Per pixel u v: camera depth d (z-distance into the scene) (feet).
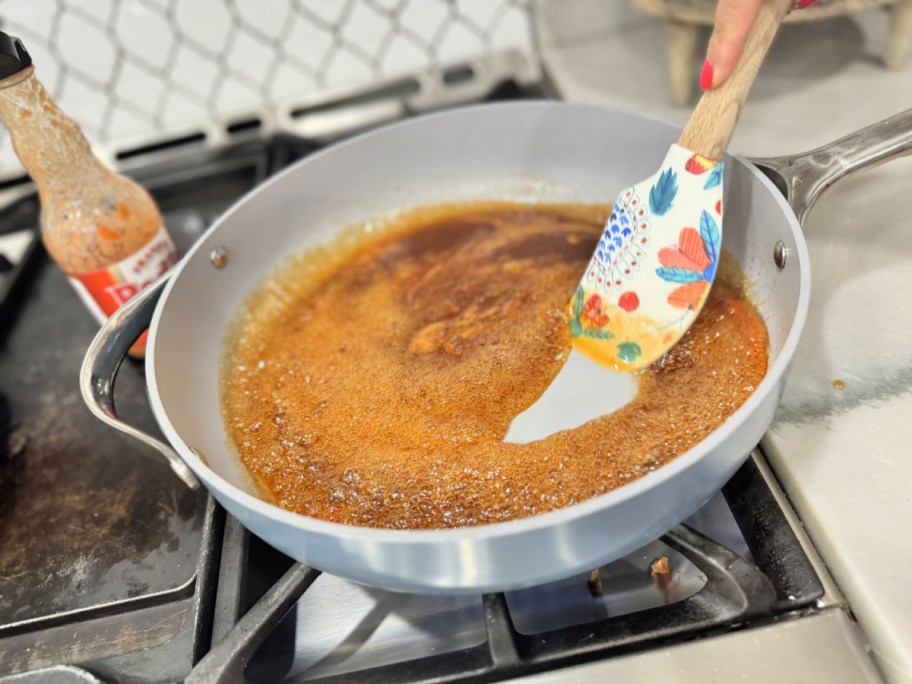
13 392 2.44
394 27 3.06
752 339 1.96
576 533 1.31
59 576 1.88
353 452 1.98
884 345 1.91
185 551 1.87
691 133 1.78
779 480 1.73
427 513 1.80
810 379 1.87
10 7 2.69
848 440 1.73
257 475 1.97
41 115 1.99
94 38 2.82
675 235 1.88
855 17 3.13
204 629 1.64
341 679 1.52
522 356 2.15
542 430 1.93
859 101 2.73
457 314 2.34
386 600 1.76
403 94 3.20
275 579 1.80
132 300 1.94
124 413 2.29
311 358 2.28
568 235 2.53
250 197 2.32
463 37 3.16
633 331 2.02
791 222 1.73
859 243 2.19
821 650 1.40
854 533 1.56
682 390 1.94
